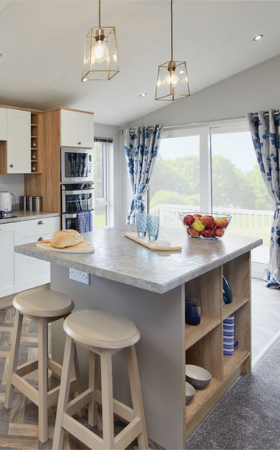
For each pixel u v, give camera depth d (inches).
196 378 77.7
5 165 151.7
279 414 77.7
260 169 163.9
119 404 65.0
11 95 151.3
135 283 57.8
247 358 93.6
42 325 67.4
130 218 214.1
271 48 147.4
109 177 224.1
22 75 134.5
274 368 97.0
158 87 88.5
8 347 105.7
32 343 108.9
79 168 167.6
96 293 77.4
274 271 161.3
